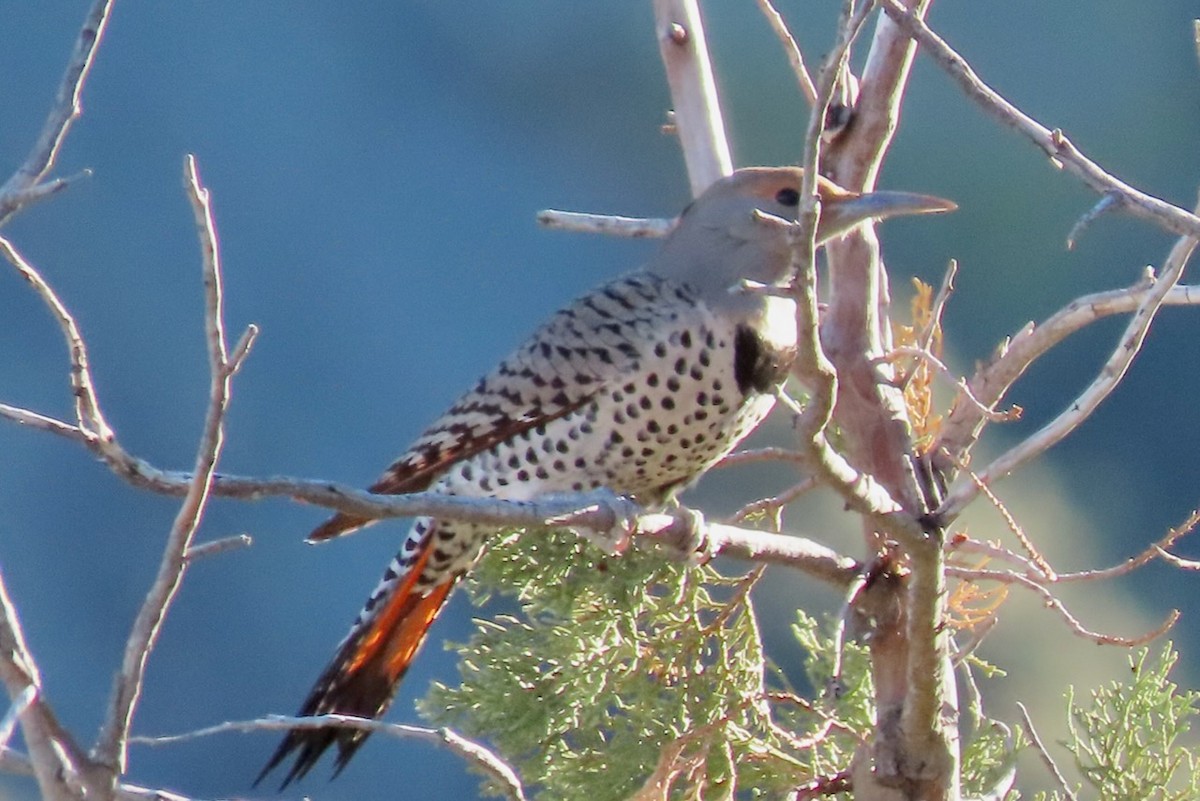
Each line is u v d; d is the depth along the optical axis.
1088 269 17.97
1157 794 6.17
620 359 6.57
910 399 6.41
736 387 6.62
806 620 6.47
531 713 6.13
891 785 5.82
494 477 6.79
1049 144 4.66
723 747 6.12
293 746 6.41
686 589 6.19
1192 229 4.59
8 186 3.94
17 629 3.67
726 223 6.68
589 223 7.07
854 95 6.39
